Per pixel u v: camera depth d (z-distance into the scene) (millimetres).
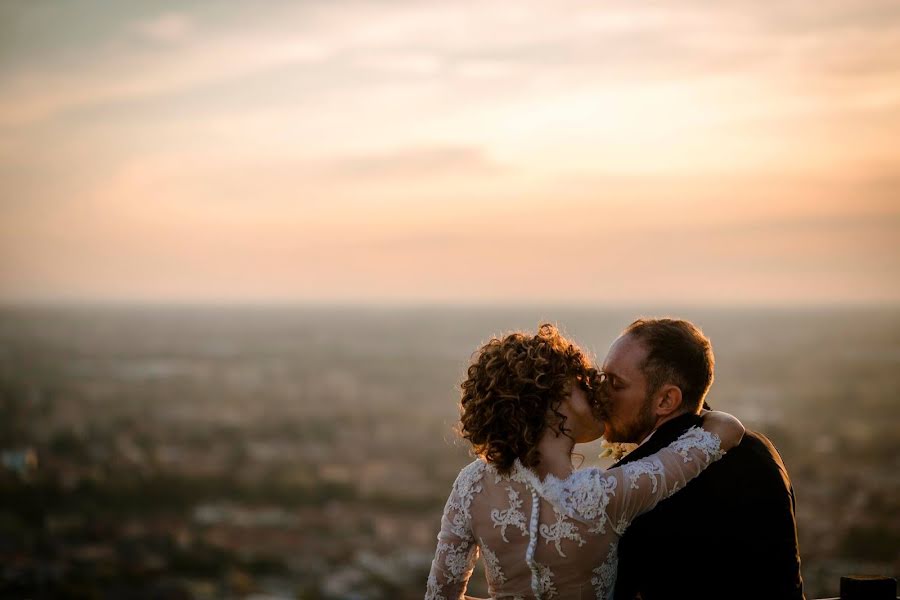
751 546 2512
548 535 2443
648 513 2549
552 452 2486
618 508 2453
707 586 2525
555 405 2475
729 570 2512
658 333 2660
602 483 2453
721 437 2621
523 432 2414
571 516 2422
